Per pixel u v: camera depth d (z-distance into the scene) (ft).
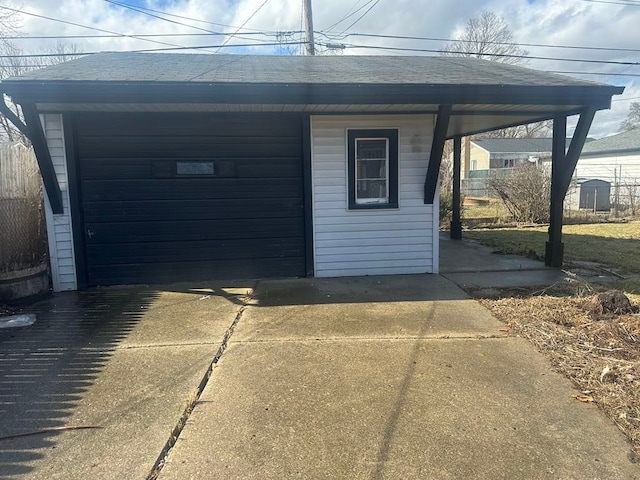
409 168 22.09
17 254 19.02
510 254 28.63
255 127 21.21
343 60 28.14
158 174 20.79
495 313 15.89
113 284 20.98
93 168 20.35
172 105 18.48
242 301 17.95
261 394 10.15
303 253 22.17
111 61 23.81
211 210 21.34
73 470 7.57
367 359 12.04
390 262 22.58
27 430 8.77
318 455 7.95
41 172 19.15
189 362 11.94
